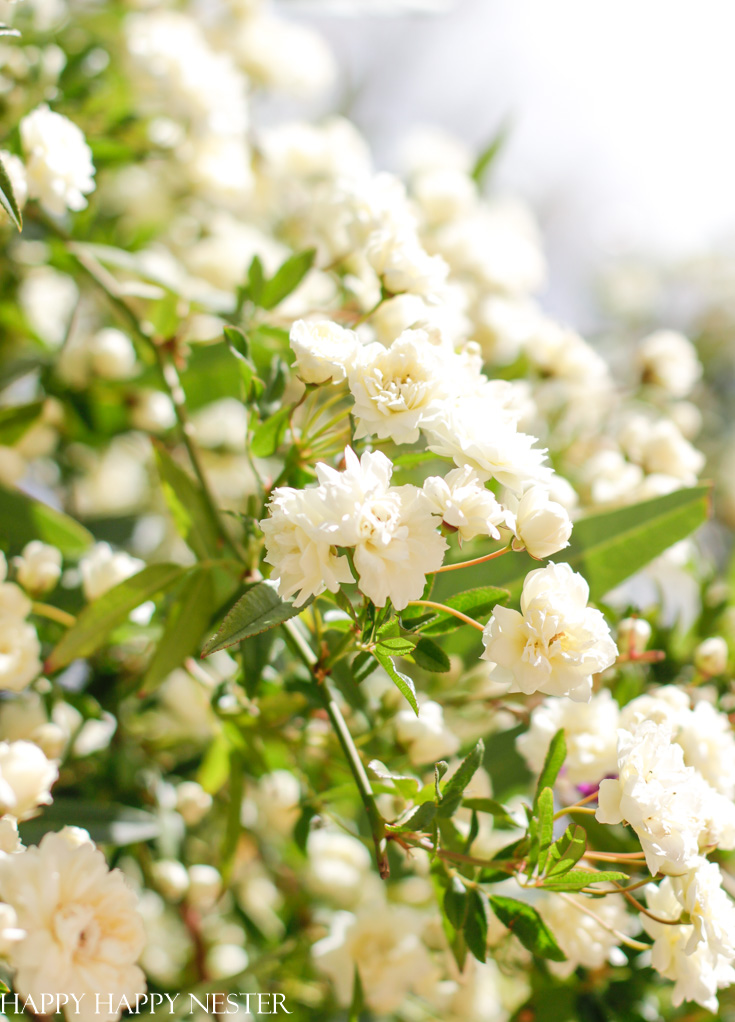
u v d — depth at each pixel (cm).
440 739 60
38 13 70
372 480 51
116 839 60
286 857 71
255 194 88
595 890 54
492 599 53
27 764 56
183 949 73
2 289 74
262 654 58
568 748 59
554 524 53
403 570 51
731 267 137
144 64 73
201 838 72
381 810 61
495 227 89
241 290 65
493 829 62
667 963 55
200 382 69
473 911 55
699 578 73
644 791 53
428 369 54
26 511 66
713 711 59
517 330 76
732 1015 64
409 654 53
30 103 67
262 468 74
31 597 63
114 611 60
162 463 59
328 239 74
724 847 55
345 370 54
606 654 52
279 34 97
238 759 63
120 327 77
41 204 62
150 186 86
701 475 118
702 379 126
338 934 64
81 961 53
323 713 62
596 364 74
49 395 75
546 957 54
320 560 51
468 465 53
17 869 53
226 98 75
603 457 73
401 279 58
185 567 60
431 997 66
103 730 67
